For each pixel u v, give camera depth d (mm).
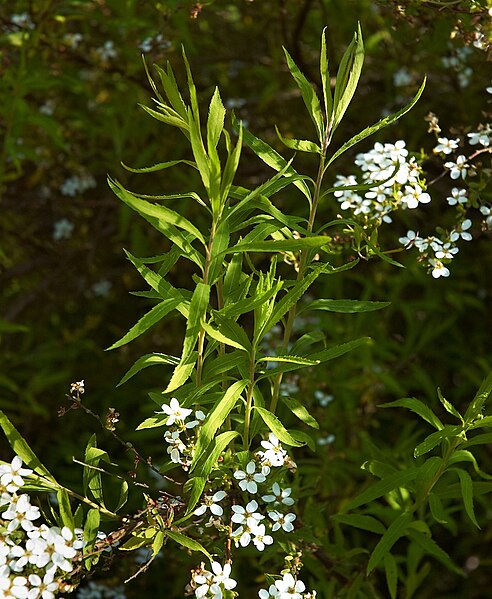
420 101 4582
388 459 3336
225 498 2438
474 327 5117
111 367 5188
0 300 5742
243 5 4906
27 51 4238
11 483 2105
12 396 5094
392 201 2684
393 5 3279
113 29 4543
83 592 3340
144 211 2057
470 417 2430
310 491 2912
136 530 2252
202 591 2102
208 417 2150
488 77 4012
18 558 2127
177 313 5086
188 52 4949
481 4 3010
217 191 2088
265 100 4617
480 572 5055
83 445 4812
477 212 4348
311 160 4723
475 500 4711
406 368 4461
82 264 5637
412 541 3201
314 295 4859
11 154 4137
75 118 5125
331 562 3006
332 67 4773
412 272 4562
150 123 4824
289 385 3699
